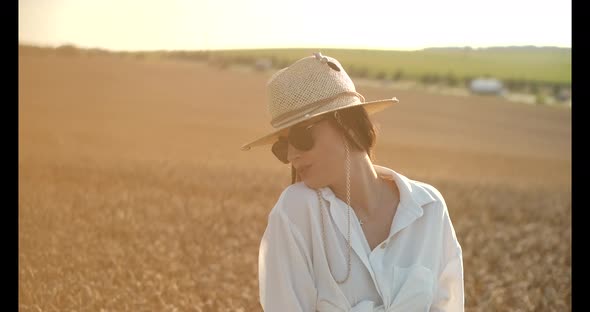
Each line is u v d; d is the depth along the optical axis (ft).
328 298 8.33
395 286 8.37
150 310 23.61
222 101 133.49
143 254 32.14
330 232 8.34
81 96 120.26
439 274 8.87
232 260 31.86
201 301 24.82
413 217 8.53
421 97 151.02
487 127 126.11
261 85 149.38
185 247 34.32
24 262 30.76
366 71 157.58
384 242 8.43
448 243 8.87
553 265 32.71
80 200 49.19
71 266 30.04
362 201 8.60
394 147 103.35
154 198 50.24
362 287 8.33
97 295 24.56
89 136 97.04
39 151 80.59
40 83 120.78
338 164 8.41
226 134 104.94
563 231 42.96
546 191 63.87
